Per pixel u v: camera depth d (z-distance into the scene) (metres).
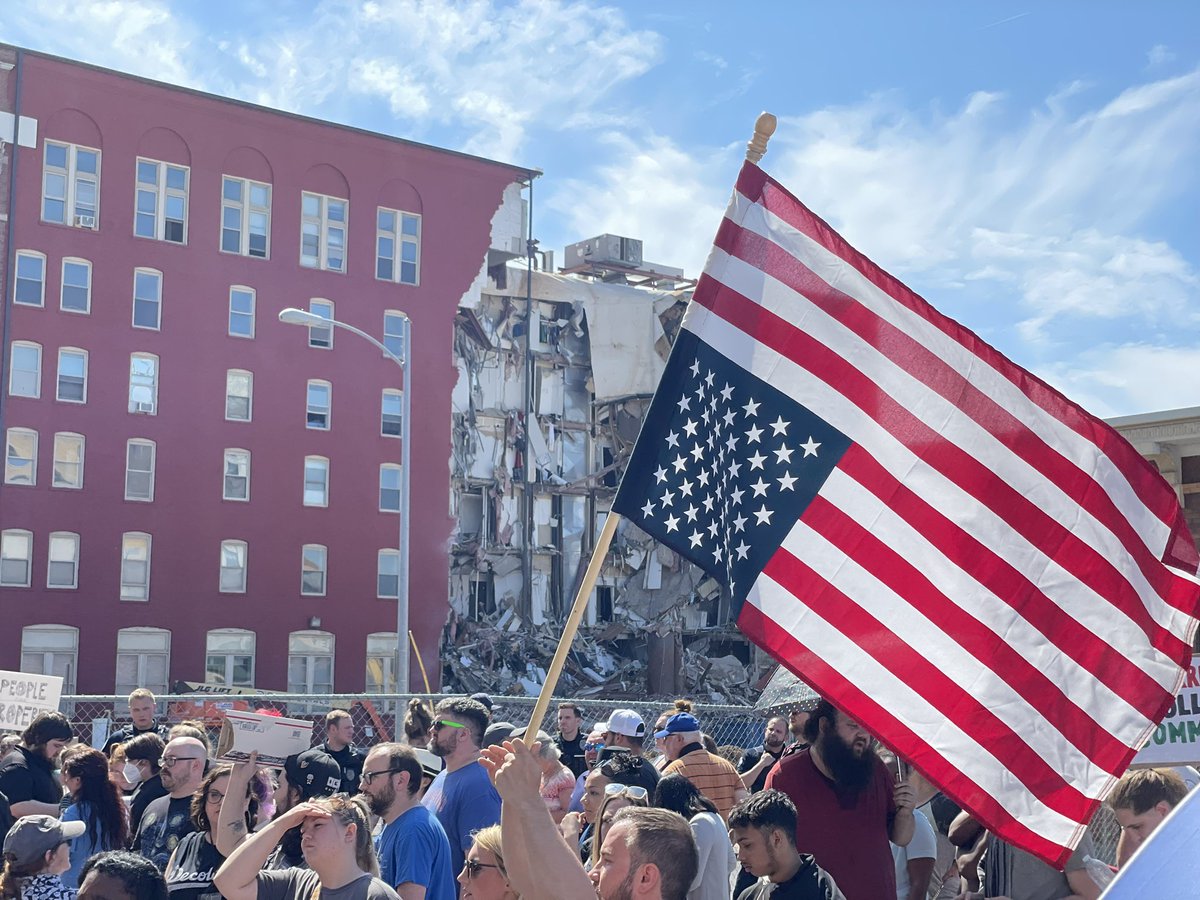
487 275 55.28
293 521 47.62
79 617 43.56
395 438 50.16
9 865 6.36
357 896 5.53
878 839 6.40
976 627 5.57
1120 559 5.61
